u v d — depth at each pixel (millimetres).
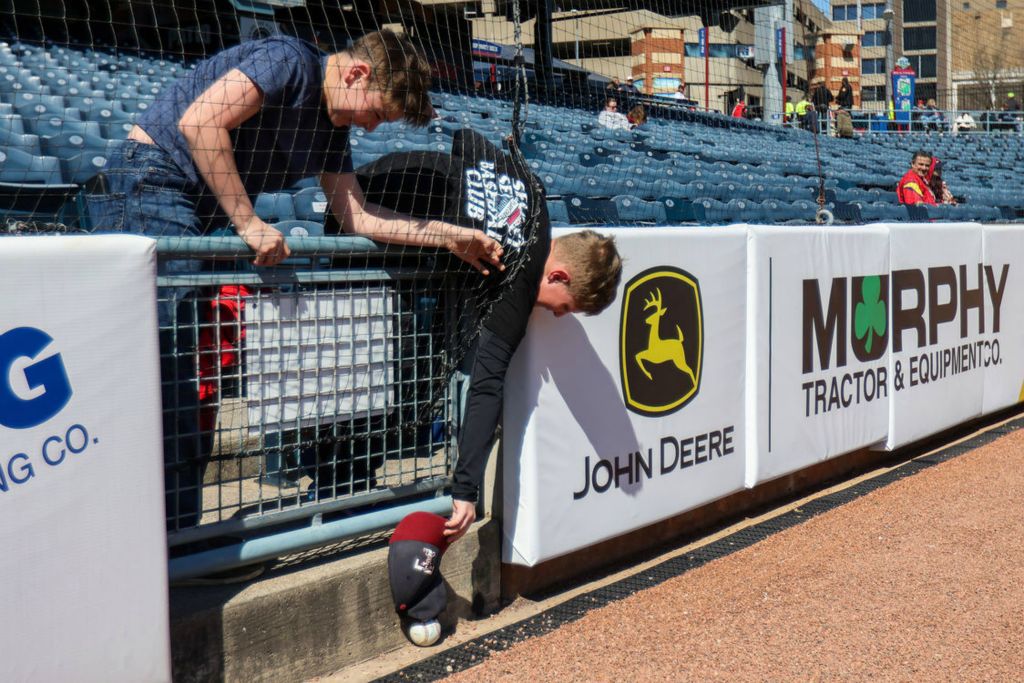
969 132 18844
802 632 2918
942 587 3293
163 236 2637
